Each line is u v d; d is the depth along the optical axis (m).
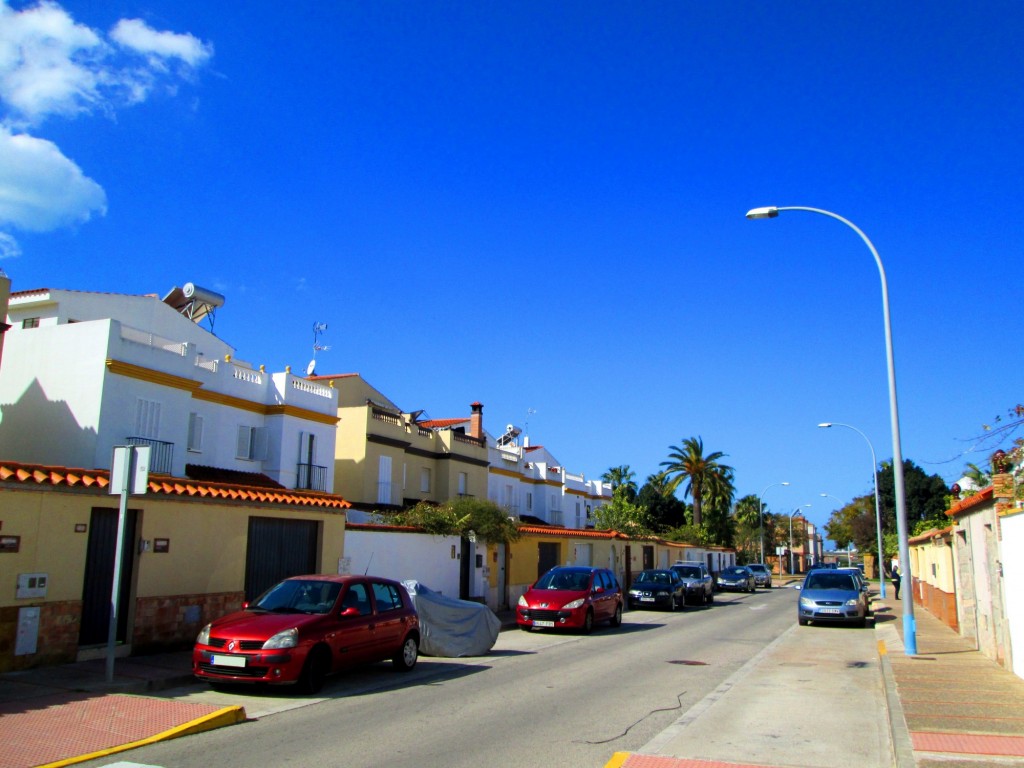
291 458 30.14
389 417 37.62
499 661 15.95
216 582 15.44
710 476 68.69
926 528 32.91
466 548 26.11
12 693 10.27
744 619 28.14
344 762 7.78
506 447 54.66
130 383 23.59
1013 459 13.67
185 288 36.19
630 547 45.28
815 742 9.20
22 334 24.19
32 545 11.91
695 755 8.48
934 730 9.20
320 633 11.48
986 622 15.94
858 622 25.22
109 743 8.16
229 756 7.90
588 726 9.80
